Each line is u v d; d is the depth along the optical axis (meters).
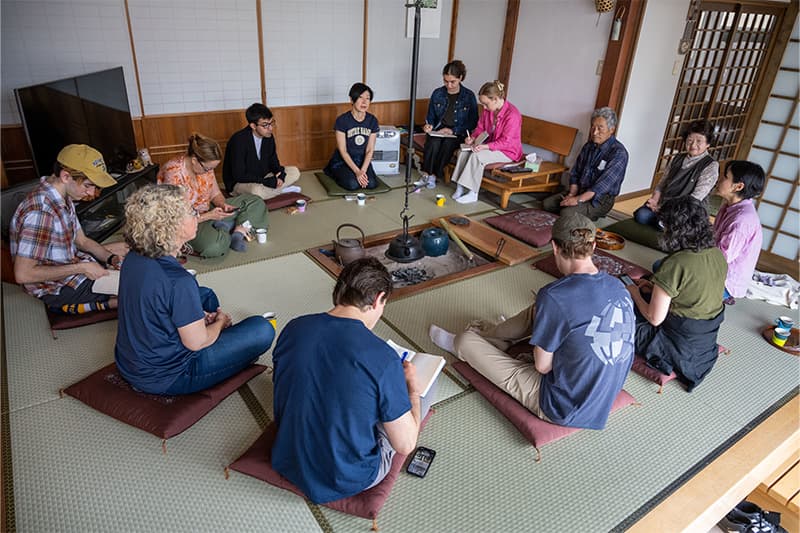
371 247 3.62
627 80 4.34
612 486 1.81
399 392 1.38
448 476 1.81
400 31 5.21
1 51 3.49
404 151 5.44
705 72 4.95
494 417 2.09
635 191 5.02
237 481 1.74
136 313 1.71
